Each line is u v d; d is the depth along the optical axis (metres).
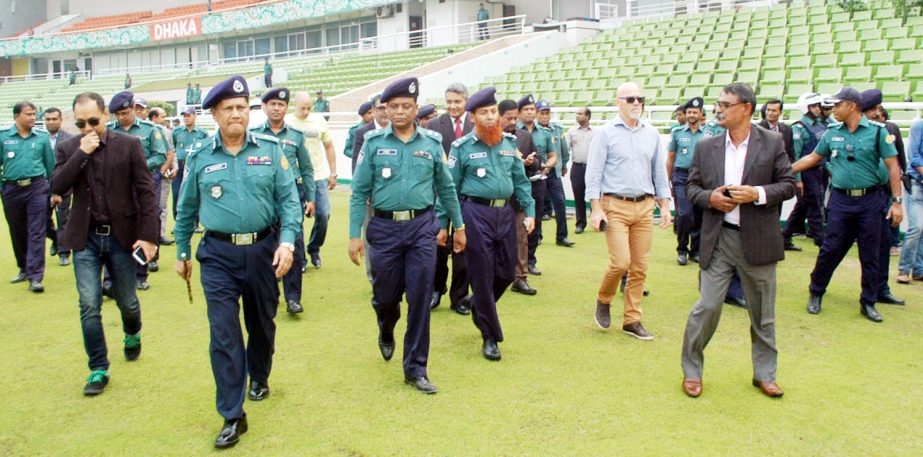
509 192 4.99
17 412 4.11
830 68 13.30
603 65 17.95
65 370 4.77
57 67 46.41
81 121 4.27
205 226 3.80
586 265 7.93
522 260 6.70
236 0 40.31
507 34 26.91
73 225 4.34
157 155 7.65
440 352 5.07
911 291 6.65
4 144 6.79
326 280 7.33
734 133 4.20
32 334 5.58
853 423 3.88
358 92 19.95
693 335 4.27
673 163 8.05
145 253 4.52
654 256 8.41
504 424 3.87
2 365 4.88
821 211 8.46
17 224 7.00
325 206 7.67
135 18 45.03
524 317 5.94
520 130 7.34
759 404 4.13
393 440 3.70
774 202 4.06
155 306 6.36
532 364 4.80
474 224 4.87
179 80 35.62
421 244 4.37
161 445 3.69
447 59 21.58
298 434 3.79
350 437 3.74
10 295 6.80
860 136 5.66
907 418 3.94
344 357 4.98
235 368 3.75
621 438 3.70
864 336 5.36
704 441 3.67
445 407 4.11
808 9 17.08
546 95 16.78
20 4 49.66
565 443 3.65
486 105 4.87
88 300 4.36
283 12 33.38
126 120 7.41
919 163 6.63
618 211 5.23
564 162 9.66
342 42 34.41
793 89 12.92
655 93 14.75
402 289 4.50
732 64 15.07
